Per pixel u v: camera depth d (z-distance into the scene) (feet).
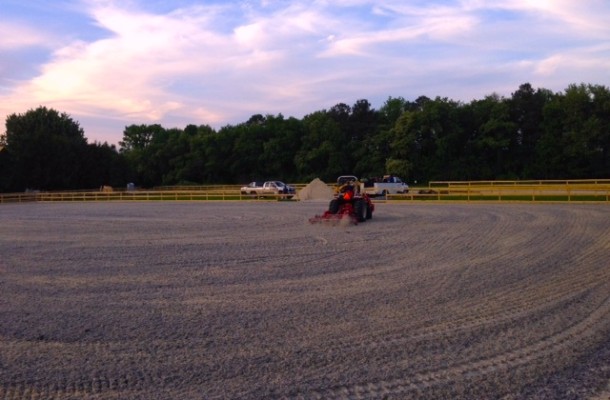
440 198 146.20
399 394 18.63
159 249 54.19
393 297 32.53
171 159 325.42
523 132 278.05
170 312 29.81
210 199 181.57
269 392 18.92
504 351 22.86
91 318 28.81
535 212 93.97
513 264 42.96
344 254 49.39
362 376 20.25
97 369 21.30
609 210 94.27
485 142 269.03
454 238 59.62
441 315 28.45
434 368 20.98
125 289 35.78
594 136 247.91
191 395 18.74
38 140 265.95
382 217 89.92
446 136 269.85
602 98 253.03
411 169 272.10
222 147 318.04
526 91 283.79
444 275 39.01
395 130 276.21
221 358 22.35
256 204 142.20
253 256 48.85
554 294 32.78
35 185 266.36
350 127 312.29
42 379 20.34
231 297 33.14
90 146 286.05
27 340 25.14
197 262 45.98
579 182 157.58
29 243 61.57
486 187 149.48
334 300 32.01
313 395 18.63
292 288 35.50
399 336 24.94
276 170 311.06
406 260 45.68
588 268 40.70
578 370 20.77
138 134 416.87
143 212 116.26
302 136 307.78
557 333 25.26
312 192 161.89
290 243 57.41
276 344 24.04
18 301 32.86
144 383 19.84
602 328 25.91
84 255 51.03
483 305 30.40
